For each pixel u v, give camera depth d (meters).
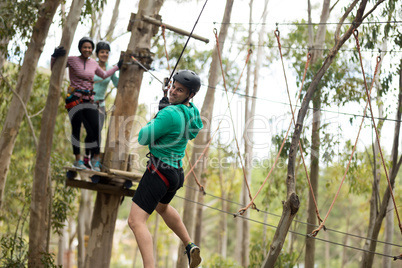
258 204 20.59
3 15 6.89
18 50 7.79
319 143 8.21
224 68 13.30
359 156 9.89
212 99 9.72
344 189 15.24
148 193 3.31
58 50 6.41
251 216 22.25
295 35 11.16
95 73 6.08
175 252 28.00
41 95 11.16
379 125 8.48
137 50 6.55
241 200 14.27
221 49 9.86
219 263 12.56
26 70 7.26
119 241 29.67
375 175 8.34
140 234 3.23
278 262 9.44
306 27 10.91
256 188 20.28
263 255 10.15
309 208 8.59
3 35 7.30
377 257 18.67
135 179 6.13
